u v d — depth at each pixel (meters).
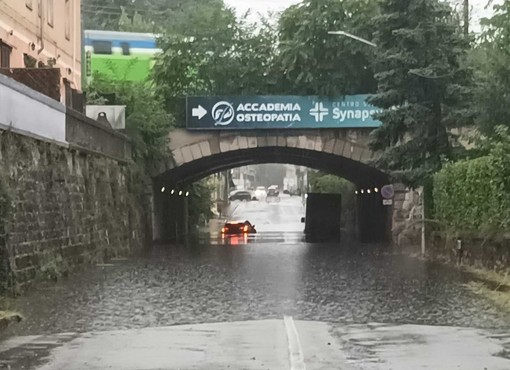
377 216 59.72
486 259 27.14
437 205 34.66
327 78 47.91
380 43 35.44
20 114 21.77
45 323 15.62
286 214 107.88
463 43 34.56
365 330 14.49
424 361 11.17
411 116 34.88
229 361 11.26
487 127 32.56
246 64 49.94
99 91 44.28
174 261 33.59
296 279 25.14
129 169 41.62
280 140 48.72
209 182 95.94
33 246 22.38
